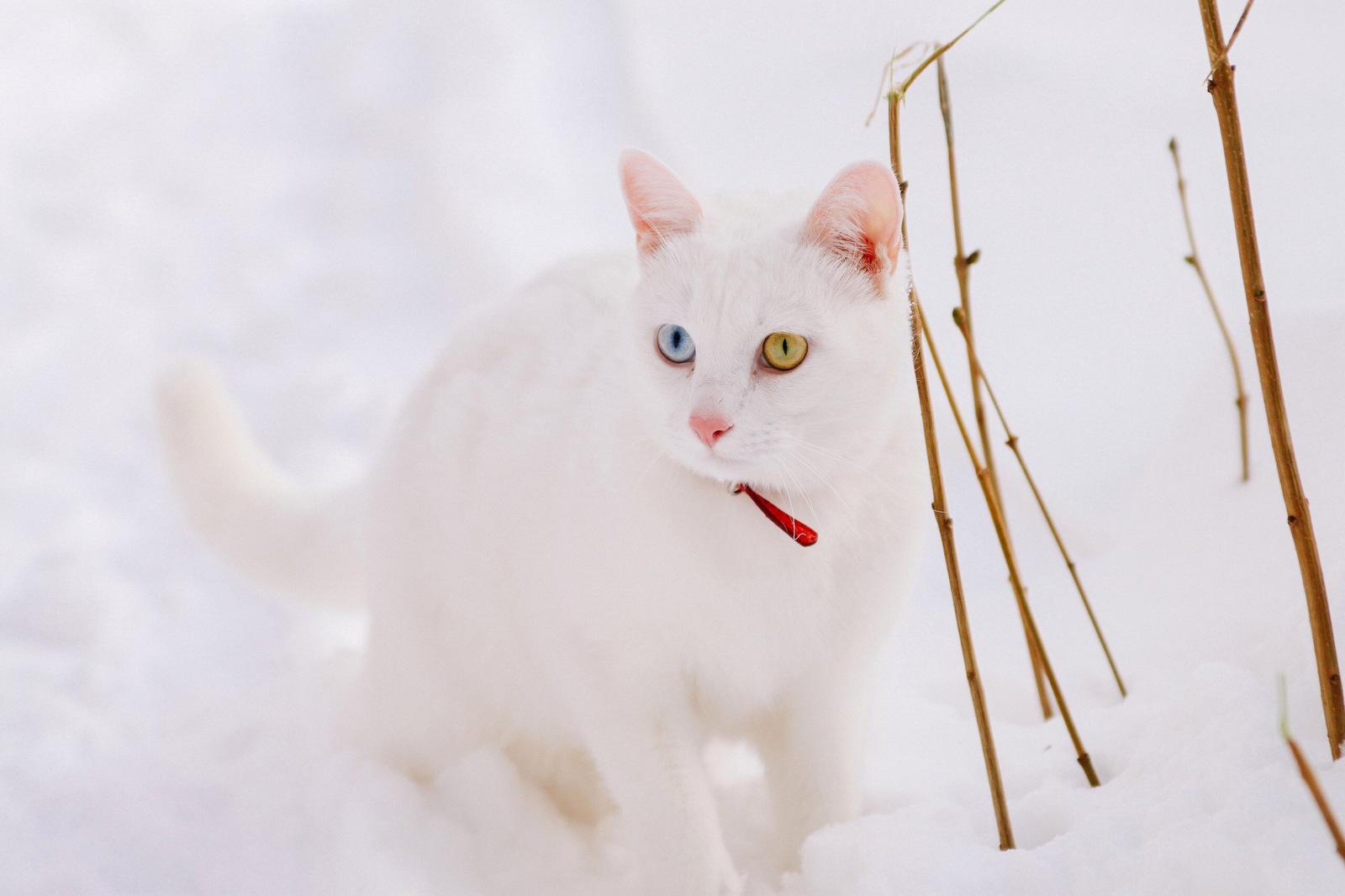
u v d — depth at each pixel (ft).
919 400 5.82
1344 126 11.77
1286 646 6.09
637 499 5.92
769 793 7.09
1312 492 7.20
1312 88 12.45
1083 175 12.71
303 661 9.29
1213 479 7.95
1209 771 5.32
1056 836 5.73
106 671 9.55
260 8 20.61
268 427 12.87
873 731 7.54
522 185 15.79
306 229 16.24
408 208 16.34
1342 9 13.42
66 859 7.34
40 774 8.20
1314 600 5.14
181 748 8.36
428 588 7.32
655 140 16.16
